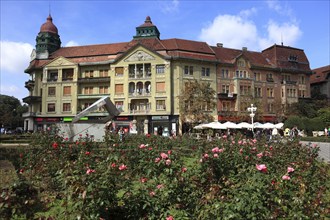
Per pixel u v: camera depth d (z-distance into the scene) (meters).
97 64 54.19
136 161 9.95
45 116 54.38
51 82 55.03
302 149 11.47
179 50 52.78
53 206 6.72
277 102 56.84
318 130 44.50
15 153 12.49
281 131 51.34
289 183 5.88
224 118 52.41
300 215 4.70
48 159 10.23
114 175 5.62
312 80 73.69
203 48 55.62
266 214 4.52
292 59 62.94
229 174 7.44
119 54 53.91
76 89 54.25
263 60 62.06
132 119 51.41
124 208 5.57
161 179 6.10
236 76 56.22
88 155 9.02
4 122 78.00
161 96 50.66
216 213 4.73
